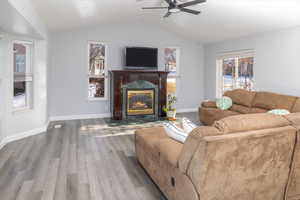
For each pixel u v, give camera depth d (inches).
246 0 149.0
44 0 128.0
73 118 230.1
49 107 212.1
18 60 160.7
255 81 207.6
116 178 96.7
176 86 278.4
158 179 84.2
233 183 60.2
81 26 217.6
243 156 57.7
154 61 248.5
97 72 238.2
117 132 177.3
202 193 57.4
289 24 166.1
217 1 159.6
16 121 153.9
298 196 74.2
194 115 255.8
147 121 221.3
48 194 82.7
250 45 211.9
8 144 143.1
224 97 203.2
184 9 144.8
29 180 94.0
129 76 229.8
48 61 196.2
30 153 127.1
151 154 91.4
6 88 145.6
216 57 264.2
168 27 253.4
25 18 109.2
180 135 81.0
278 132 59.9
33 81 168.2
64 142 148.9
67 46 222.1
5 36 143.7
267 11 156.1
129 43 247.1
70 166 109.3
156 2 182.1
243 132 57.3
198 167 55.7
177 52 276.8
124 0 171.5
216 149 53.6
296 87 168.7
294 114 70.7
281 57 180.2
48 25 180.7
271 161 63.0
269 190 67.2
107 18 212.8
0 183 91.1
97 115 239.9
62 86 223.3
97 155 125.0
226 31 216.7
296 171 70.2
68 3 146.7
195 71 286.7
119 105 227.8
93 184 91.0
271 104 159.0
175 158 69.2
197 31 239.5
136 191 85.7
